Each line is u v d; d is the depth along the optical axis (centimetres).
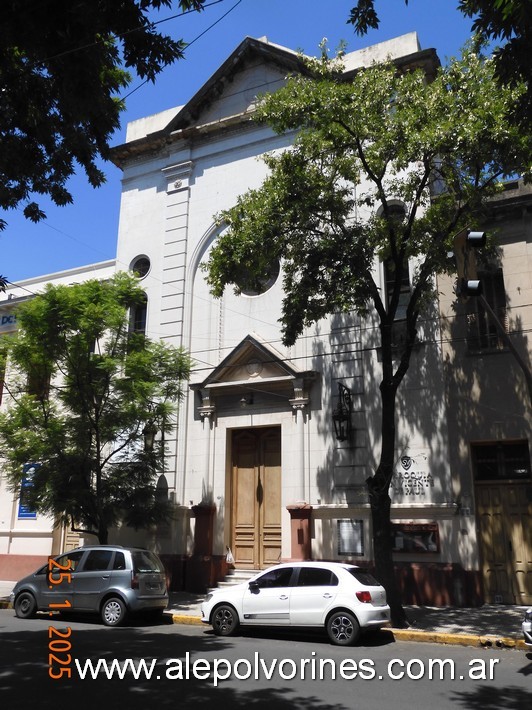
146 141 2217
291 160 1370
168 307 2027
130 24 799
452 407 1562
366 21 764
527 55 738
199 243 2045
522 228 1587
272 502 1769
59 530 2100
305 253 1343
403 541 1511
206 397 1873
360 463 1612
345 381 1689
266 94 1383
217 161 2102
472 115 1198
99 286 1714
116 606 1288
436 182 1723
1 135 983
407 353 1320
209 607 1191
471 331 1591
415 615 1329
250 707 674
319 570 1144
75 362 1619
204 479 1828
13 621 1331
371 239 1354
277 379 1753
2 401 2280
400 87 1325
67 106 942
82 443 1603
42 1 768
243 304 1917
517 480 1498
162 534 1836
